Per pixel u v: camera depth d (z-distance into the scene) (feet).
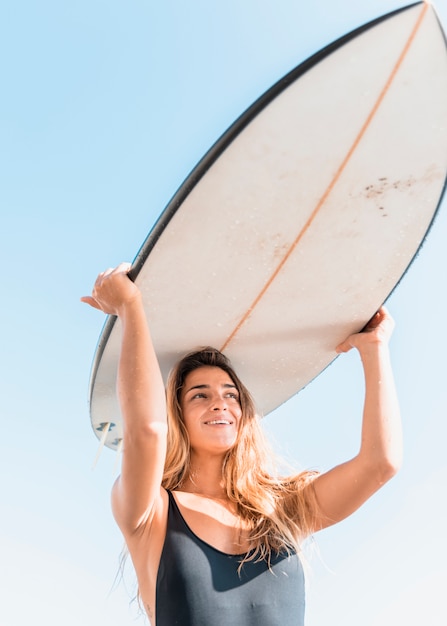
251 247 10.14
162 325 11.14
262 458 11.63
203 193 9.45
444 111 9.02
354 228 10.15
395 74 8.63
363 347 11.63
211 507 10.56
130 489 9.81
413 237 10.44
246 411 11.76
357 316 11.46
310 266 10.53
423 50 8.46
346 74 8.61
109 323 10.81
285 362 12.19
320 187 9.61
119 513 10.19
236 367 12.17
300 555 10.49
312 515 11.02
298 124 8.95
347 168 9.45
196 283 10.54
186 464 11.28
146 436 9.69
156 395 9.92
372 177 9.59
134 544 10.23
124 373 9.93
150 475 9.77
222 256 10.21
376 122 9.03
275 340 11.75
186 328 11.29
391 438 10.96
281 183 9.49
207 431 11.25
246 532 10.32
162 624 9.51
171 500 10.41
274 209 9.75
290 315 11.28
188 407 11.51
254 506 10.69
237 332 11.51
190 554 9.77
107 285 10.22
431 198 9.98
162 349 11.67
